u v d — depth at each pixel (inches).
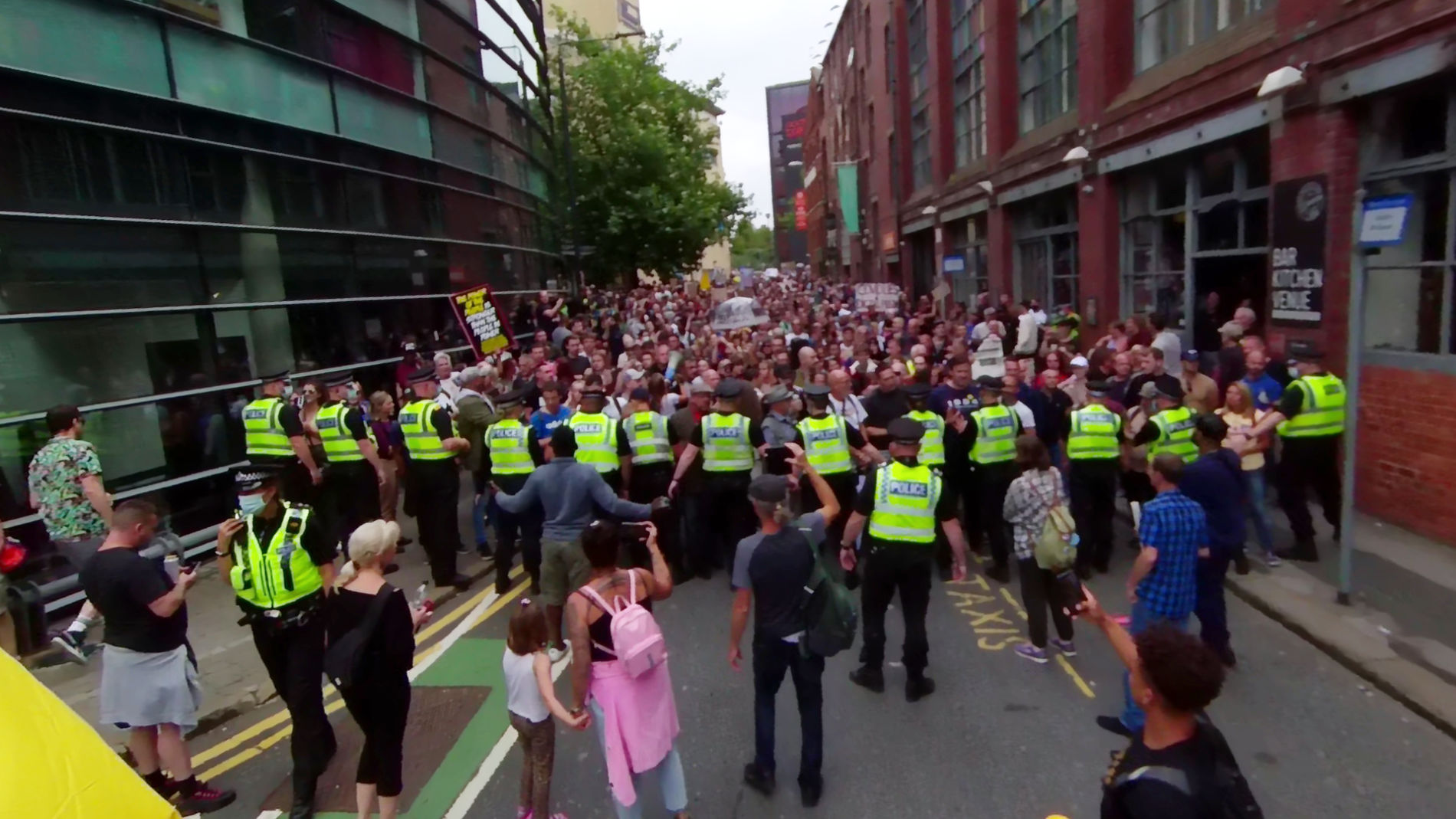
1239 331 426.3
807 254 4835.1
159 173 403.5
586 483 276.4
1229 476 250.2
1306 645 273.6
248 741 251.0
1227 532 247.9
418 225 628.1
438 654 301.4
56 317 353.4
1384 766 208.7
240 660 298.4
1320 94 381.7
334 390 386.3
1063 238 793.6
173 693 208.7
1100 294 656.4
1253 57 433.7
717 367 519.8
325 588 209.3
